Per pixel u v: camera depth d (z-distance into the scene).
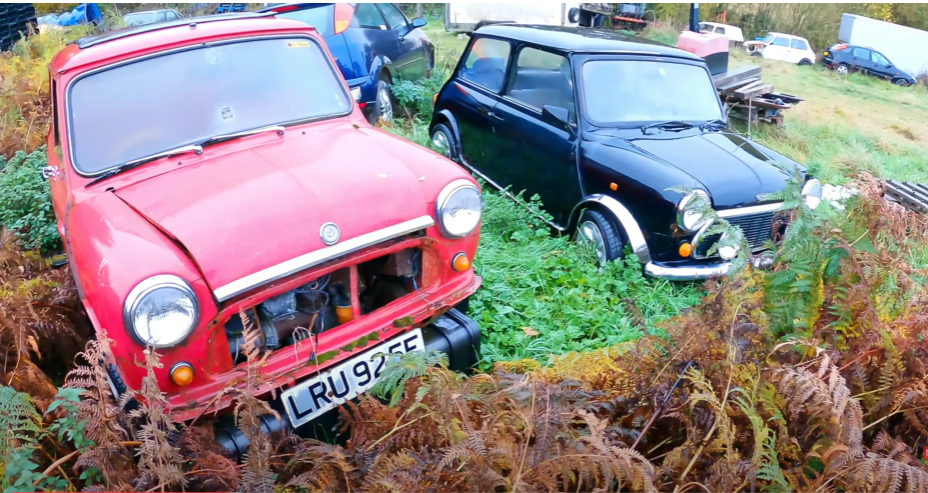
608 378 2.87
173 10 14.77
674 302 4.16
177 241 2.53
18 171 5.46
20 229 5.07
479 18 15.25
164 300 2.34
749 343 2.81
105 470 2.34
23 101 7.40
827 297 2.95
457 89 6.23
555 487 2.16
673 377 2.70
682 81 5.33
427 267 3.09
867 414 2.68
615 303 4.15
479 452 2.13
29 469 2.27
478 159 5.97
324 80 3.88
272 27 3.87
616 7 17.42
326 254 2.60
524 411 2.33
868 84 15.27
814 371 2.75
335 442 2.90
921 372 2.77
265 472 2.30
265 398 2.71
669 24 18.16
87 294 2.58
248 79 3.64
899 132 10.24
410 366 2.47
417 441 2.50
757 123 9.40
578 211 4.86
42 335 3.44
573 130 4.87
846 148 8.57
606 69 5.07
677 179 4.19
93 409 2.39
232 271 2.46
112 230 2.65
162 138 3.31
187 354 2.46
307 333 2.74
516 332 3.80
